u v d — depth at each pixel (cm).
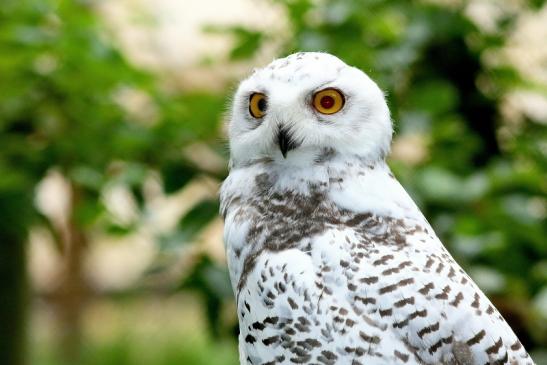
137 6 1246
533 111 1408
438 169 1041
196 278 1006
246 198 694
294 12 1067
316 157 683
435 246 660
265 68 715
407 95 1123
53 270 2641
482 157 1254
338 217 662
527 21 1352
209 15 1859
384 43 1091
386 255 633
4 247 1277
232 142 729
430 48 1251
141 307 2495
